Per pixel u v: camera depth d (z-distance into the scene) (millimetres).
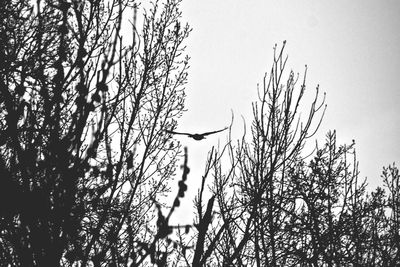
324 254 5926
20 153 3174
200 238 3689
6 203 3090
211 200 3893
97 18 4484
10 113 3352
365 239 6547
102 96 3066
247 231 5129
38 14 3863
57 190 3109
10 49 5418
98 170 3191
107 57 3080
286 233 6195
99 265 3148
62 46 3477
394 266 6168
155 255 2715
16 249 3039
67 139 3143
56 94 3359
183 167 2576
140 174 4129
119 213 3719
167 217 2576
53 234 3057
